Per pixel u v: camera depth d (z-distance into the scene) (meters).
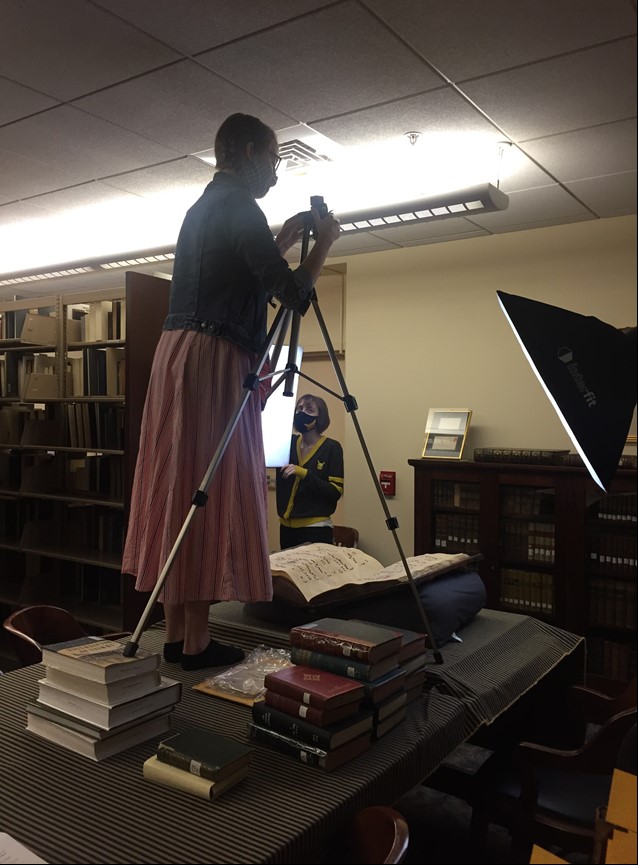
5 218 4.84
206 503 1.80
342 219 3.75
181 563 1.80
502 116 2.98
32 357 4.75
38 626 2.30
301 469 4.23
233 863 1.06
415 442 5.03
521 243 4.57
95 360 4.23
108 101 2.99
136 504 1.93
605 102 2.80
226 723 1.58
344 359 5.60
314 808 1.22
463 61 2.56
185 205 4.54
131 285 3.54
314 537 4.25
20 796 1.26
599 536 3.88
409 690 1.72
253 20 2.36
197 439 1.81
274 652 2.00
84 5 2.30
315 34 2.43
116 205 4.54
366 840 1.15
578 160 3.38
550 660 2.20
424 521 4.56
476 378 4.76
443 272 4.90
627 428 1.06
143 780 1.32
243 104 2.98
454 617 2.18
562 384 1.10
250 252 1.73
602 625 3.88
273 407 3.48
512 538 4.23
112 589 4.32
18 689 1.81
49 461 4.82
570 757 1.51
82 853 1.08
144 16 2.36
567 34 2.35
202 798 1.25
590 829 1.52
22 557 4.82
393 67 2.63
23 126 3.26
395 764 1.41
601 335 1.12
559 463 4.12
